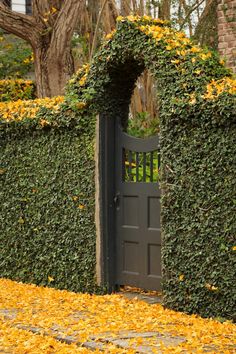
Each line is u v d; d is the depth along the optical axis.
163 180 8.53
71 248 9.98
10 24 13.36
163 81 8.52
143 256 9.27
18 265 10.90
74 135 9.86
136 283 9.37
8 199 11.01
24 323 7.97
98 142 9.58
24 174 10.69
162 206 8.55
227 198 7.87
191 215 8.25
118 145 9.70
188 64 8.30
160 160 8.84
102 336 7.15
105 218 9.59
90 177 9.66
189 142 8.24
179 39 8.70
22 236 10.79
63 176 10.05
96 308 8.73
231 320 7.84
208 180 8.05
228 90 7.72
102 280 9.59
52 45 13.48
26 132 10.57
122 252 9.59
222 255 7.93
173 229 8.45
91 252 9.70
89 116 9.64
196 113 8.04
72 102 9.65
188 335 7.13
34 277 10.63
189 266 8.30
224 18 12.22
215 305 8.02
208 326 7.59
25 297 9.58
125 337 7.07
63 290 10.09
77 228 9.88
